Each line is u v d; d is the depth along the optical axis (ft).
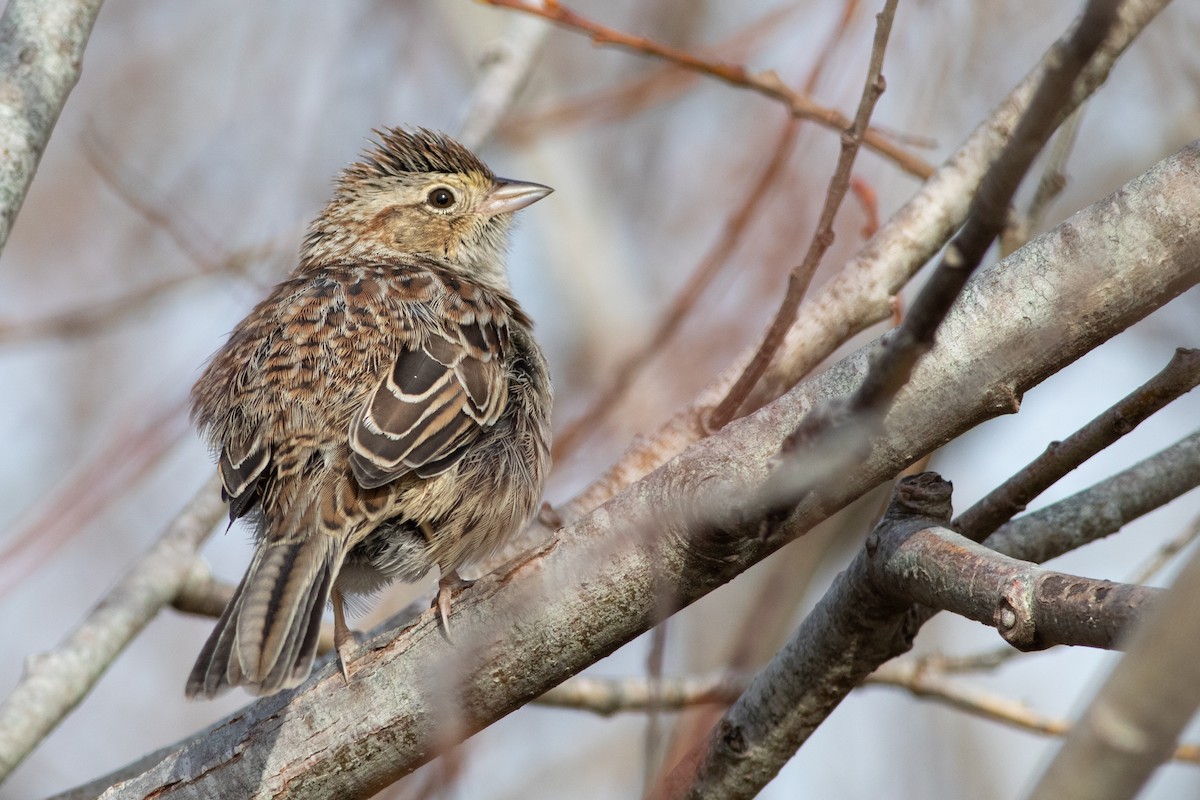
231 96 56.75
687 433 30.27
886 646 24.07
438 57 54.90
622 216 55.21
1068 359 20.75
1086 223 20.66
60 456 54.49
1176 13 44.27
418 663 23.17
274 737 23.93
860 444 18.65
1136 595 18.70
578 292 51.11
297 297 31.68
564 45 58.49
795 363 30.12
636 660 45.98
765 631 33.06
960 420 20.93
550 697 34.04
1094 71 26.58
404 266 33.68
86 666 32.68
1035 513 27.25
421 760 23.39
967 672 34.68
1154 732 13.99
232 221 51.37
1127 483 27.04
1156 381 23.26
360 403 29.35
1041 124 15.62
